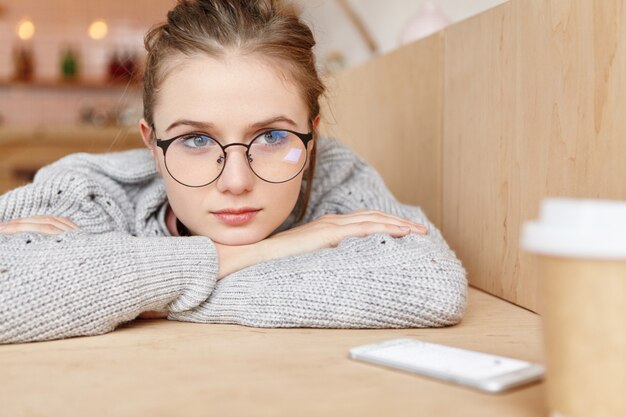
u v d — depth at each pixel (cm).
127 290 93
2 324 87
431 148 148
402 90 163
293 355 81
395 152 169
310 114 115
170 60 105
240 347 86
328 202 127
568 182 98
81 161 127
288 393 68
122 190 124
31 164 357
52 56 453
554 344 56
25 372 76
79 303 90
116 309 93
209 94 101
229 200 104
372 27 320
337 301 95
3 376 75
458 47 133
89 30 454
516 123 112
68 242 95
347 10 310
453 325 98
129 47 454
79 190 114
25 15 449
